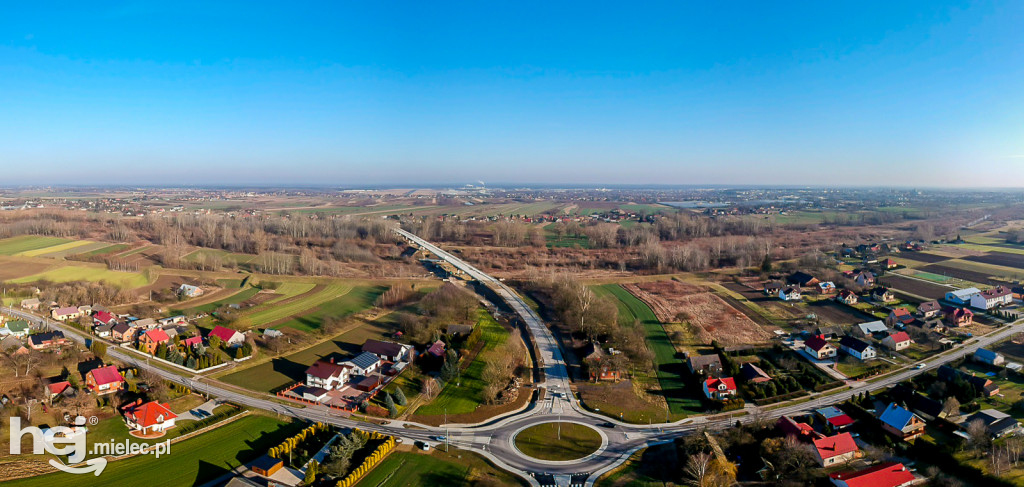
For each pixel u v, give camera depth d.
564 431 94.12
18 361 111.56
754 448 86.69
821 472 79.44
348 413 99.38
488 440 90.81
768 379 110.25
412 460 84.12
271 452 81.94
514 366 123.81
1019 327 142.62
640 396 107.81
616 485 77.88
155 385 104.81
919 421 89.62
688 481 78.25
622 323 153.75
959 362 117.56
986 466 78.88
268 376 115.88
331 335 143.62
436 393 108.44
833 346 129.38
